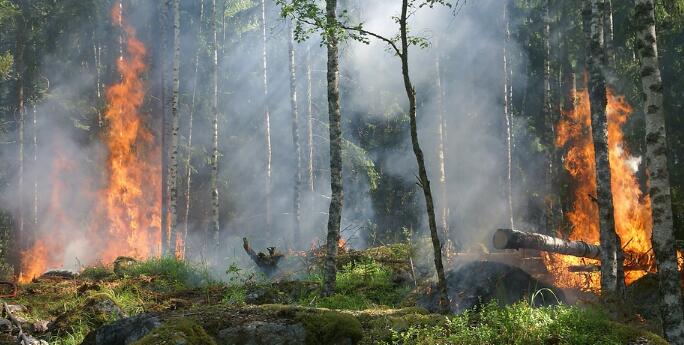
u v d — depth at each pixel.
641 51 9.71
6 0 25.86
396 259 16.05
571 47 26.98
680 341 9.02
